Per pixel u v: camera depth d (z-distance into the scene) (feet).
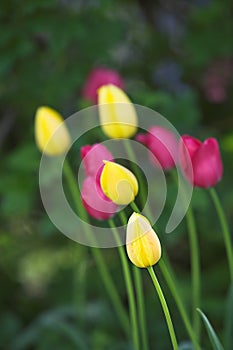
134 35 7.60
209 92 7.49
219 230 6.66
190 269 7.43
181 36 7.56
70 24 6.41
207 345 6.46
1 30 6.34
